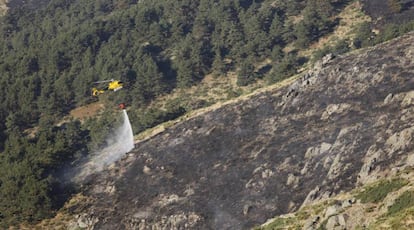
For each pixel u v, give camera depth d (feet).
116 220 233.96
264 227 173.68
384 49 295.07
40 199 252.42
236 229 200.85
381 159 189.98
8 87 491.72
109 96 477.36
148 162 268.41
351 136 224.53
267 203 208.33
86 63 513.86
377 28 501.56
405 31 425.69
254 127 270.05
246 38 531.09
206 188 233.55
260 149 247.91
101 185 262.26
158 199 237.66
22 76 516.32
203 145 267.59
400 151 189.16
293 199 203.41
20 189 260.83
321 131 244.01
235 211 211.61
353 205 153.17
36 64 533.14
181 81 491.72
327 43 510.99
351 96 261.24
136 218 229.45
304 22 531.50
